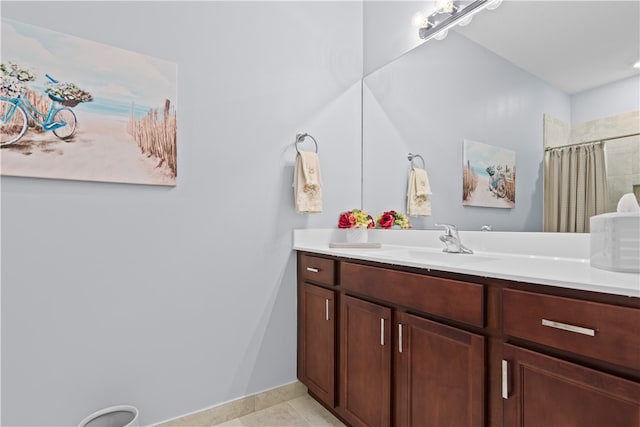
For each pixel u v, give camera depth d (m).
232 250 1.72
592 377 0.77
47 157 1.26
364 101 2.29
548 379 0.85
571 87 1.31
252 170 1.79
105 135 1.37
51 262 1.29
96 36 1.37
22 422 1.24
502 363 0.96
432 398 1.15
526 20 1.46
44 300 1.28
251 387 1.77
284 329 1.89
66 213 1.32
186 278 1.58
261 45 1.84
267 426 1.63
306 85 2.01
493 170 1.55
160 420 1.52
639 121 1.14
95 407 1.37
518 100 1.47
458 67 1.72
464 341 1.05
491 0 1.56
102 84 1.37
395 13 2.10
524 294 0.91
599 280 0.81
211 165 1.66
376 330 1.38
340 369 1.59
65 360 1.31
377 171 2.17
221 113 1.69
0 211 1.21
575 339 0.80
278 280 1.88
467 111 1.67
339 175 2.16
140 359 1.47
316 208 1.91
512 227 1.47
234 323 1.72
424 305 1.18
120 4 1.42
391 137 2.08
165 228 1.53
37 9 1.26
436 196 1.81
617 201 1.18
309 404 1.84
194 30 1.62
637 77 1.15
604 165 1.21
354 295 1.53
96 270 1.37
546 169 1.37
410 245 1.93
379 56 2.20
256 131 1.80
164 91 1.52
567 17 1.33
